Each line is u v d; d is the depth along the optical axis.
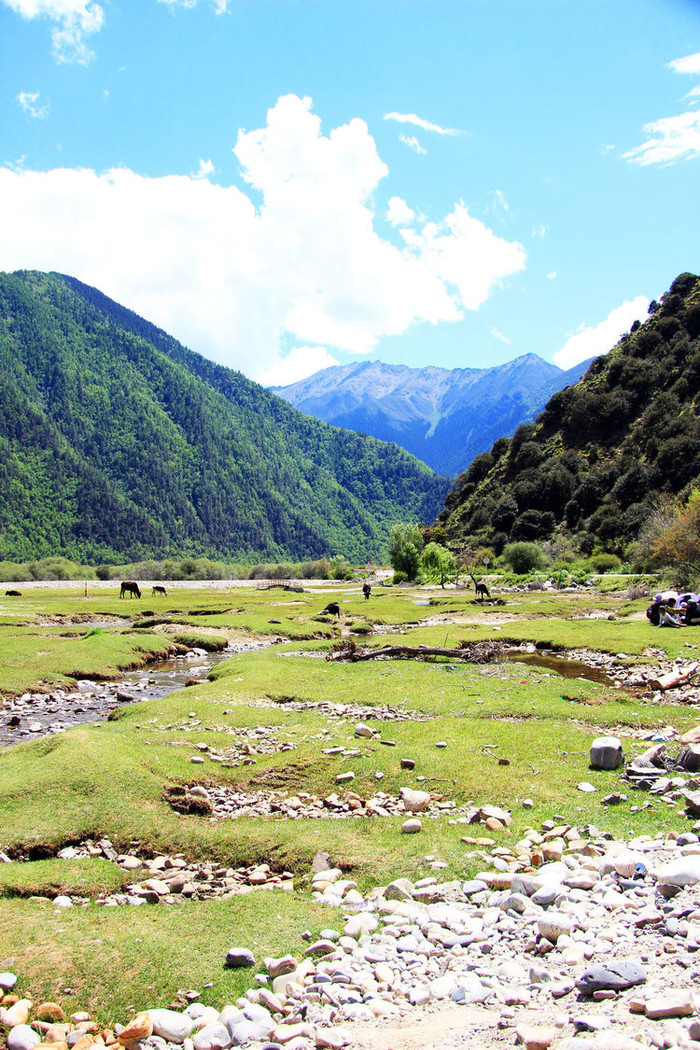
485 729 18.67
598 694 22.98
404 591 85.19
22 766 15.19
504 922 8.69
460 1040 6.23
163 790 14.21
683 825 11.64
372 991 7.41
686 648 30.48
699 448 102.88
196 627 45.34
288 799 14.30
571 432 141.62
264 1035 6.86
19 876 10.92
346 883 10.55
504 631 38.59
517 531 122.62
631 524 100.75
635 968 6.91
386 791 14.55
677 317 138.25
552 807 13.09
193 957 8.58
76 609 55.53
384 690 24.06
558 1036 6.02
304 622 47.16
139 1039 6.97
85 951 8.63
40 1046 6.84
